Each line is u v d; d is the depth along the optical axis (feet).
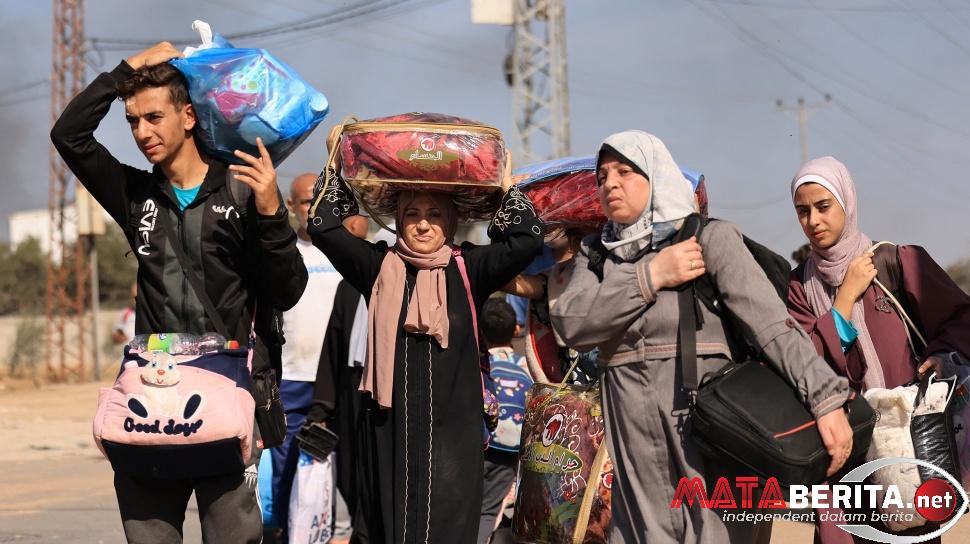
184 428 13.43
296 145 14.74
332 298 22.03
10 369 109.29
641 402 12.82
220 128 14.05
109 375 110.42
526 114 100.12
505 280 15.03
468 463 14.69
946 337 15.42
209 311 13.96
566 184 17.60
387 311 14.88
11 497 32.73
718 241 12.70
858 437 12.44
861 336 15.74
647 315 12.77
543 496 15.98
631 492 13.00
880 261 15.85
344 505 21.25
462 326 14.90
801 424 12.03
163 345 13.70
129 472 13.78
